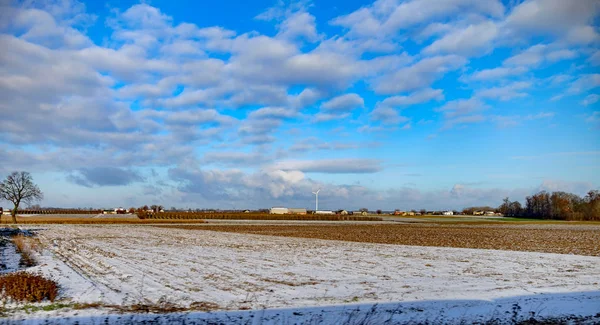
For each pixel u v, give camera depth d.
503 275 21.25
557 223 122.88
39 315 12.21
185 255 29.20
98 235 48.97
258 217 130.25
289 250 34.03
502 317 12.58
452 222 122.25
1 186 88.38
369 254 31.55
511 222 127.69
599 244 44.47
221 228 71.44
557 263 26.61
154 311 12.98
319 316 12.46
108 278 19.19
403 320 12.13
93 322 11.62
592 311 13.37
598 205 161.00
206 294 15.76
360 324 11.66
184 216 127.38
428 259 28.41
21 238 37.53
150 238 45.62
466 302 14.55
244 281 18.78
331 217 135.00
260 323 11.67
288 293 16.05
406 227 84.50
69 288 16.58
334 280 19.27
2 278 15.69
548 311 13.33
